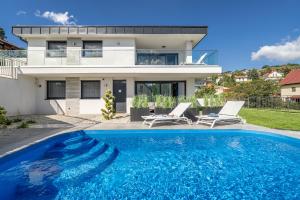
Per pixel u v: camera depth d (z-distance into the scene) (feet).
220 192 14.64
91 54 55.52
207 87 121.90
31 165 20.20
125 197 14.01
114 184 16.07
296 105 80.02
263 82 139.13
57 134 27.14
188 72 52.16
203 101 44.75
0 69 47.34
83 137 30.32
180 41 62.13
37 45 57.77
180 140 28.86
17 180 16.90
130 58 55.77
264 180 16.67
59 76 56.24
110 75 55.21
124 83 59.00
